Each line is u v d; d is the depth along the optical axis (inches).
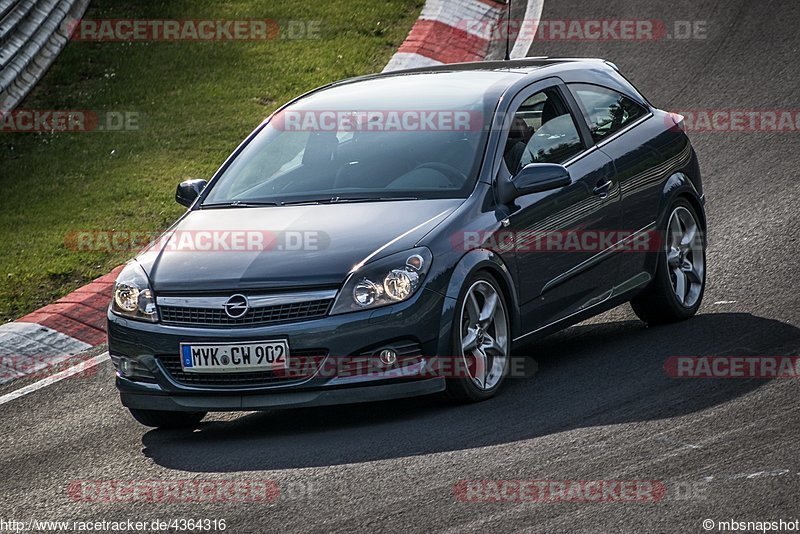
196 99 2091.5
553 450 734.5
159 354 858.1
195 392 845.2
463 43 2303.2
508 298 904.9
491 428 796.6
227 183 999.0
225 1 2600.9
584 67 1087.0
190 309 852.0
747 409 781.9
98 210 1625.2
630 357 959.6
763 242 1284.4
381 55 2273.6
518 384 912.3
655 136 1093.1
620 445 732.7
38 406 1015.0
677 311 1074.7
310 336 819.4
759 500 624.7
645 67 2075.5
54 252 1476.4
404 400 905.5
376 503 670.5
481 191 904.3
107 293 1315.2
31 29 2236.7
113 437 903.7
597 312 1003.9
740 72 1991.9
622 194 1025.5
